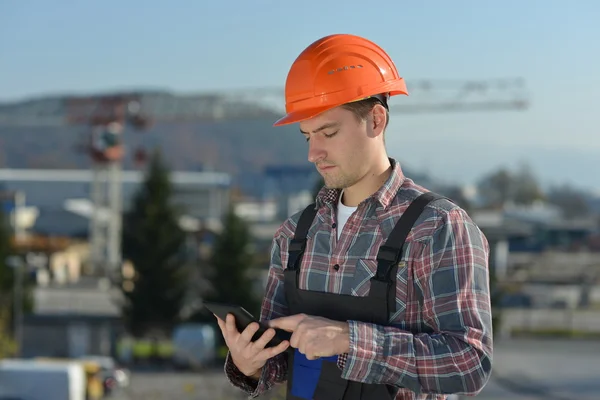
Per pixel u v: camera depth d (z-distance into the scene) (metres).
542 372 40.00
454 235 2.17
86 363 32.22
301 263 2.38
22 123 89.38
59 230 88.38
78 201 110.38
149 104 84.12
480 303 2.15
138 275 48.94
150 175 50.06
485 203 141.50
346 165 2.28
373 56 2.34
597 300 70.44
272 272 2.57
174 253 49.19
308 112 2.28
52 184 111.44
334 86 2.28
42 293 64.94
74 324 45.00
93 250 77.69
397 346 2.10
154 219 49.22
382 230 2.24
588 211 179.75
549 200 181.75
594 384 36.81
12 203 84.44
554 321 58.34
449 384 2.08
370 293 2.21
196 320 48.16
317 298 2.30
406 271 2.19
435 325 2.16
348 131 2.28
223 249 47.41
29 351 41.91
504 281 73.44
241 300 47.12
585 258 98.31
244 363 2.32
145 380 37.12
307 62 2.33
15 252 50.25
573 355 46.12
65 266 75.25
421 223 2.20
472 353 2.08
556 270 85.44
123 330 48.44
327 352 2.11
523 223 110.94
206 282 50.03
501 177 162.88
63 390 19.39
